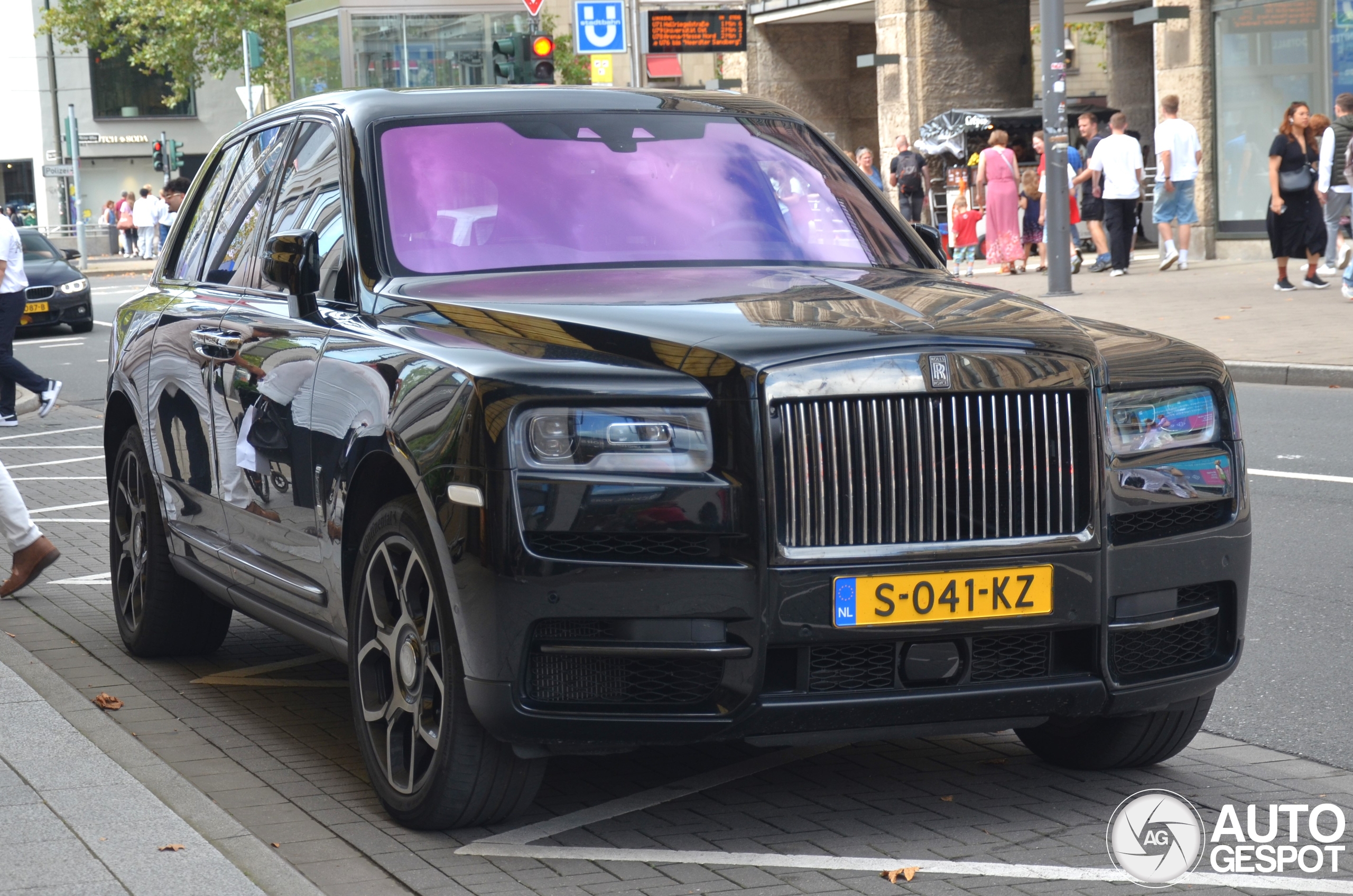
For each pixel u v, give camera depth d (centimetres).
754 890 393
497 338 429
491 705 399
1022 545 409
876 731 410
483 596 397
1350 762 501
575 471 395
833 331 409
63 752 484
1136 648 434
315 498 477
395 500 437
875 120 3862
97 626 711
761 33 3766
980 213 2606
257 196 601
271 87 5297
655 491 393
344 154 535
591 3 2414
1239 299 1902
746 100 606
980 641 414
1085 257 2798
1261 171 2509
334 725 555
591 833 439
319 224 535
